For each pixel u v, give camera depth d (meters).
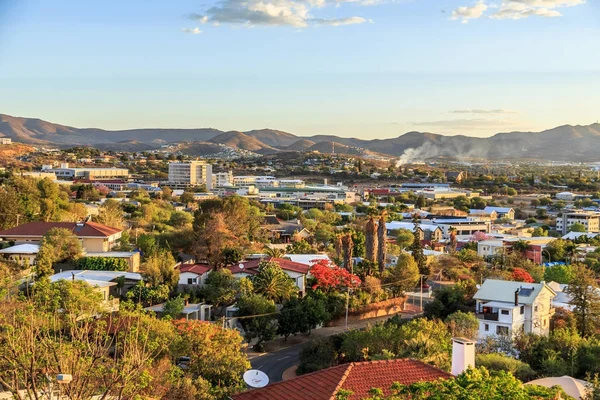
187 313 85.06
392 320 88.56
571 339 72.75
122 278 92.25
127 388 34.19
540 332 83.19
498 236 180.75
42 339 34.59
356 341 73.88
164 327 59.72
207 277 99.69
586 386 50.50
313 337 79.81
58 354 33.94
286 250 136.62
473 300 96.25
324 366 72.69
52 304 41.38
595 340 75.25
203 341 60.69
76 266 99.75
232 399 35.62
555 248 159.38
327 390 34.34
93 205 196.88
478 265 133.00
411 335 69.81
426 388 29.55
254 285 96.19
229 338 63.84
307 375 36.56
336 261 121.25
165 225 161.50
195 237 121.88
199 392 49.72
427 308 96.44
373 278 109.50
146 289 90.00
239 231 129.62
